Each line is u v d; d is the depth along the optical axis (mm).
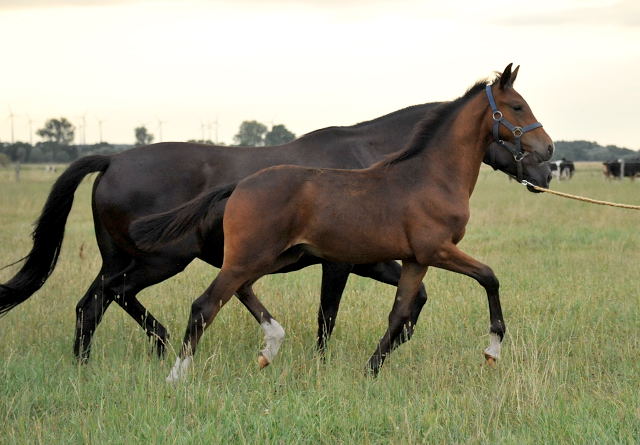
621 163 46469
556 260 12758
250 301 7047
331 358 7234
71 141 155125
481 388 6367
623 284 10484
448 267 6754
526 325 8375
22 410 5781
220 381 6590
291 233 6559
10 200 28172
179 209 6688
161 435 5219
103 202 7367
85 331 7355
